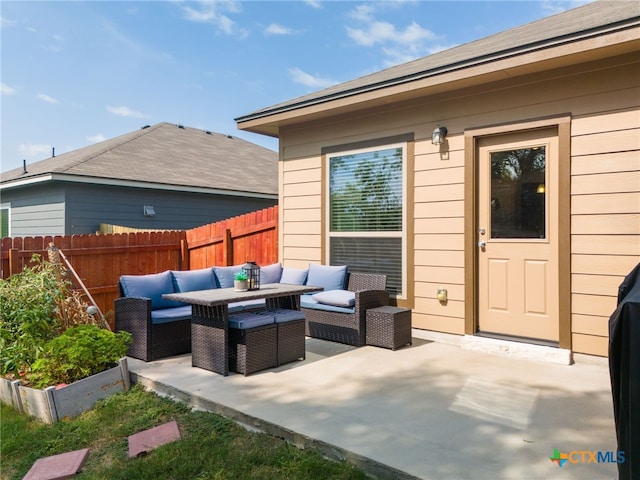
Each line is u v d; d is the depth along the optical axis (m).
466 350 4.58
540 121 4.24
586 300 4.02
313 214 6.16
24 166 11.27
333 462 2.46
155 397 3.59
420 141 5.09
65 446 2.87
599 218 3.95
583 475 2.19
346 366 4.05
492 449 2.46
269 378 3.73
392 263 5.38
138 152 11.27
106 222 9.23
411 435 2.63
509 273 4.54
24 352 3.77
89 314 4.61
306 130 6.22
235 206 11.82
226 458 2.55
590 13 4.96
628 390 1.66
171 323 4.53
